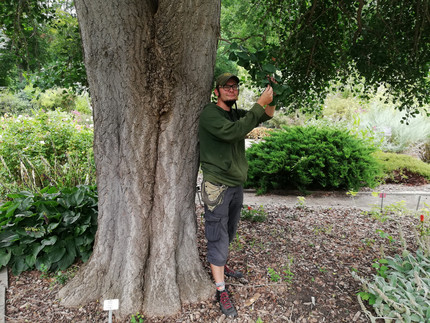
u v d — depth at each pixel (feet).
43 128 19.01
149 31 6.54
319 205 16.43
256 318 7.14
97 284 7.70
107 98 7.02
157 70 6.72
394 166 22.03
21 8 11.87
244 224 12.46
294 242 10.85
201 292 7.73
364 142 22.26
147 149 7.18
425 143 27.81
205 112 6.86
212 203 6.89
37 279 8.75
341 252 10.11
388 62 11.22
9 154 16.52
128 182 7.33
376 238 11.23
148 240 7.60
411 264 8.00
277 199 17.88
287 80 12.78
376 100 30.14
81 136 19.42
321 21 12.29
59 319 7.13
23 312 7.38
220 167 6.89
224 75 7.12
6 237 8.87
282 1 12.57
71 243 9.32
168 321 7.04
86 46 6.77
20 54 12.95
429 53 10.96
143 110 6.93
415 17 10.79
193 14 6.50
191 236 7.98
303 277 8.66
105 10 6.28
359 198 18.08
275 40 14.38
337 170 17.98
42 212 9.13
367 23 12.17
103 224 7.74
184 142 7.43
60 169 14.49
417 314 6.48
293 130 20.43
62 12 12.76
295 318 7.18
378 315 6.99
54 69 12.21
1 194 13.64
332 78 13.11
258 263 9.34
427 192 18.80
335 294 7.97
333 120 34.55
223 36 20.17
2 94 40.52
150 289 7.38
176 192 7.53
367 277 8.56
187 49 6.77
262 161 18.81
